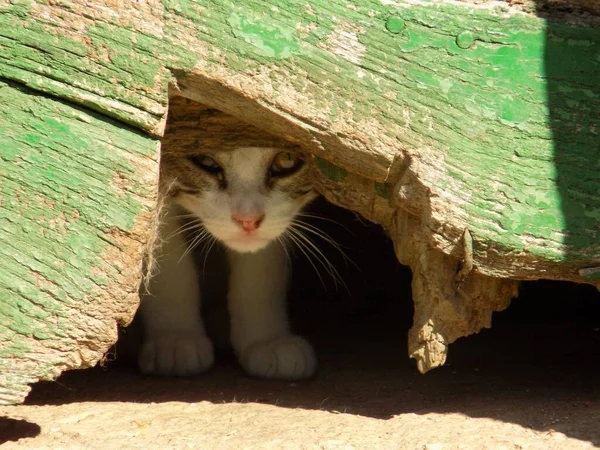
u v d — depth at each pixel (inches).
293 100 22.4
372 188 23.6
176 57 22.0
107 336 22.4
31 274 22.0
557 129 22.6
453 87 22.5
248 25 22.1
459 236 22.7
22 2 21.7
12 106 21.9
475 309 23.7
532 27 22.6
